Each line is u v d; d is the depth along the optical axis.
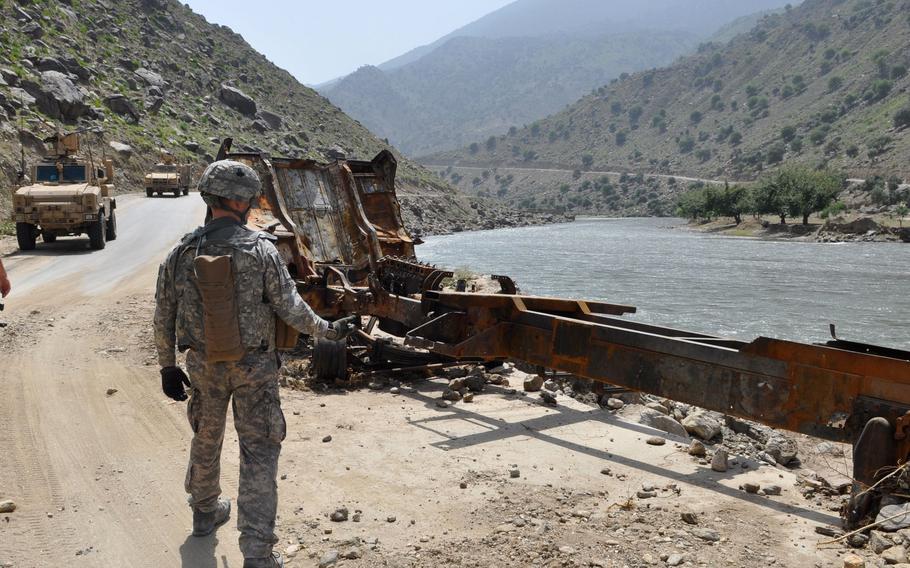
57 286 15.03
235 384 3.71
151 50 110.44
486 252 64.19
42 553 4.12
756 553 4.30
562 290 37.81
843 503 5.17
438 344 7.09
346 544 4.32
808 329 27.33
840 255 64.62
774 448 6.68
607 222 173.88
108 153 62.66
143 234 26.88
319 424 6.60
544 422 6.92
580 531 4.55
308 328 3.84
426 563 4.10
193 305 3.71
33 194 21.78
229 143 10.02
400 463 5.68
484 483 5.32
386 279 9.77
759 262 56.94
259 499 3.70
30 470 5.33
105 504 4.80
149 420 6.52
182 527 4.48
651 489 5.28
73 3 105.00
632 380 6.05
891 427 4.62
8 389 7.34
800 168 114.19
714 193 129.25
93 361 8.54
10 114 50.97
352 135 142.38
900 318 30.11
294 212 10.28
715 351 5.49
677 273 47.50
